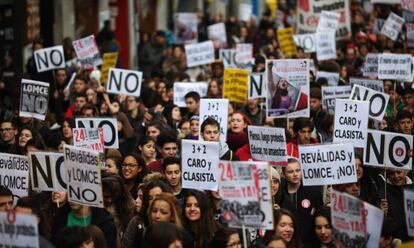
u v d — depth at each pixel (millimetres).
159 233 14727
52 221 17734
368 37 42375
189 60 35594
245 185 15445
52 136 24438
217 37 43312
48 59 32062
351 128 21297
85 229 14711
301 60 24094
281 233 16297
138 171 20172
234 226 16500
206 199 17062
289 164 19297
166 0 63281
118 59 40656
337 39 40281
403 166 19953
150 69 43688
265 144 20703
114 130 22984
